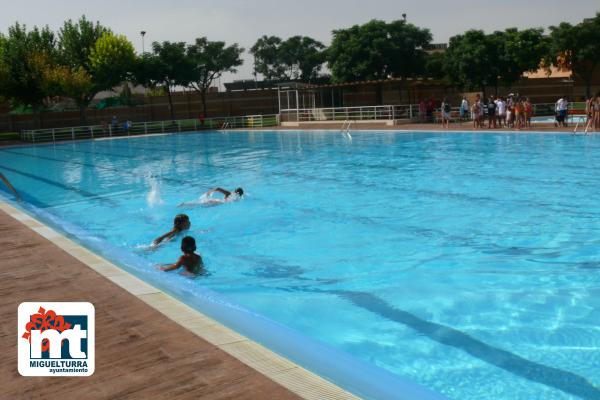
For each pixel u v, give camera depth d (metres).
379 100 38.03
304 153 20.98
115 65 41.50
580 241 7.94
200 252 8.12
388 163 16.86
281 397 3.24
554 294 5.96
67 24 43.00
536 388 4.01
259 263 7.54
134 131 38.31
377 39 39.78
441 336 5.00
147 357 3.88
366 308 5.76
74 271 6.28
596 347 4.68
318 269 7.21
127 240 9.16
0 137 38.62
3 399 3.36
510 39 38.06
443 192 11.91
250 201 11.81
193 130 38.94
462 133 24.78
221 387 3.40
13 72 38.84
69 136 36.75
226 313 5.45
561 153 16.83
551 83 44.81
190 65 45.19
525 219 9.30
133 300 5.20
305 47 71.75
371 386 4.00
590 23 39.19
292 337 4.91
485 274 6.72
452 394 3.93
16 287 5.69
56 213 11.74
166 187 14.59
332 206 11.05
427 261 7.36
